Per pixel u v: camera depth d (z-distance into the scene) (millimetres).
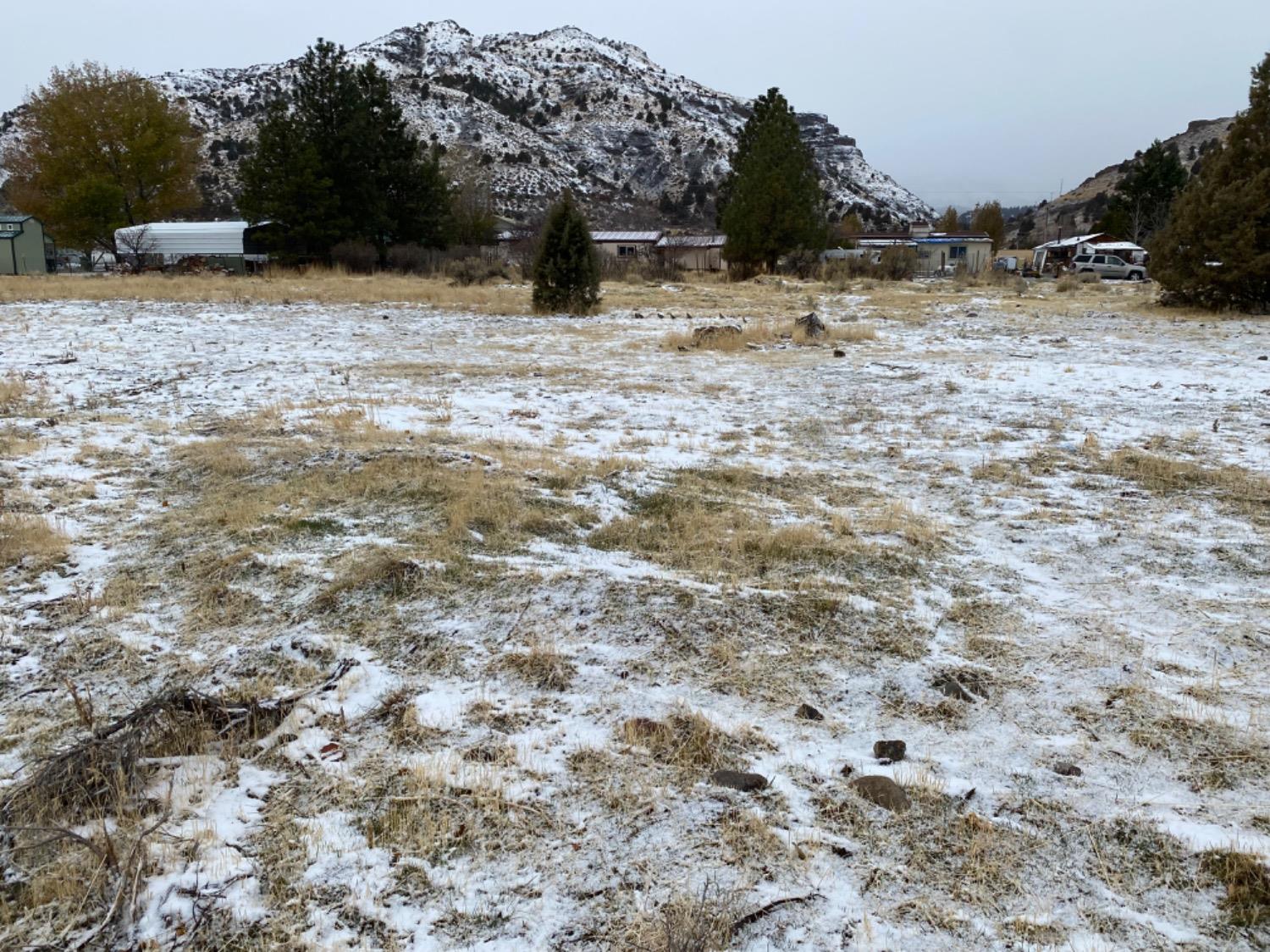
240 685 3746
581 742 3311
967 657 4043
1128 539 5574
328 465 6684
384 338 15695
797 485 6742
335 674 3787
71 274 35000
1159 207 57938
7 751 3289
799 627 4242
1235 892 2551
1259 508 6156
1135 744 3344
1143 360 13383
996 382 11297
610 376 11789
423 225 41938
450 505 5691
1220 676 3842
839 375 12039
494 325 17969
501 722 3461
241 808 2957
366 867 2672
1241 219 20000
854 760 3234
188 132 50750
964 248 61625
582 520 5660
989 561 5238
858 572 4953
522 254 34844
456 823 2859
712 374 12078
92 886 2559
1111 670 3895
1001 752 3301
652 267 35031
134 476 6688
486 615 4301
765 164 36062
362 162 39938
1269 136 19938
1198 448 7852
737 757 3230
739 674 3830
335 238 38656
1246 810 2932
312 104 39594
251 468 6711
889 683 3807
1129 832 2826
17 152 51438
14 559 5000
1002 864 2689
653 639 4090
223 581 4727
